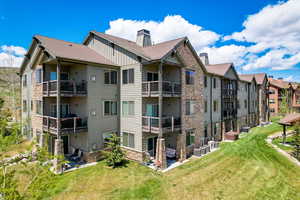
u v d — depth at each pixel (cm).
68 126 1323
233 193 962
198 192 975
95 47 1789
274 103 4428
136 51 1435
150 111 1523
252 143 2027
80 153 1457
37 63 1677
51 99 1556
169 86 1430
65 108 1598
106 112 1536
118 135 1614
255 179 1130
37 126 1658
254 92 3491
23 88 2089
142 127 1423
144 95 1411
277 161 1453
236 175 1191
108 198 905
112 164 1359
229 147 1897
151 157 1502
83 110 1444
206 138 2005
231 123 2650
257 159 1500
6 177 478
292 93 4859
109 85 1557
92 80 1447
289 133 2538
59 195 927
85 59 1394
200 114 1820
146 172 1237
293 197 923
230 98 2572
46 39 1570
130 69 1515
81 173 1203
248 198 912
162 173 1229
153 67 1559
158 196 932
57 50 1366
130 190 988
